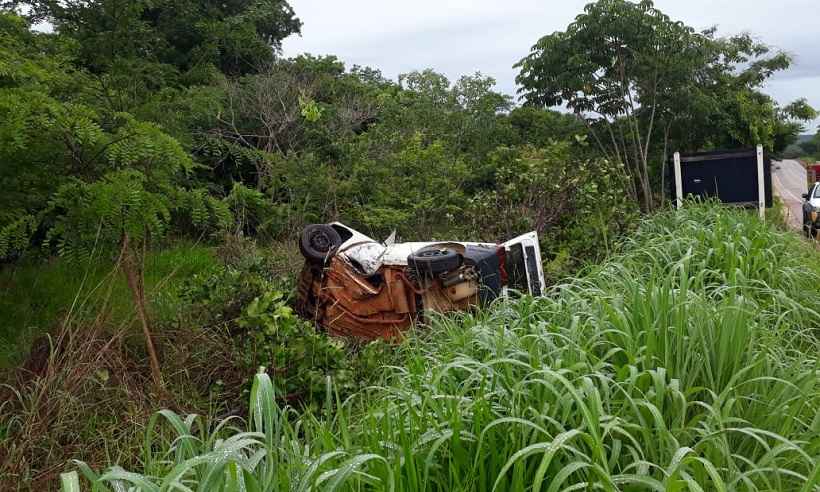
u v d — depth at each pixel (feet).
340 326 22.45
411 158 39.06
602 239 29.48
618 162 39.68
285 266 26.45
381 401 13.15
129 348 18.78
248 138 41.37
